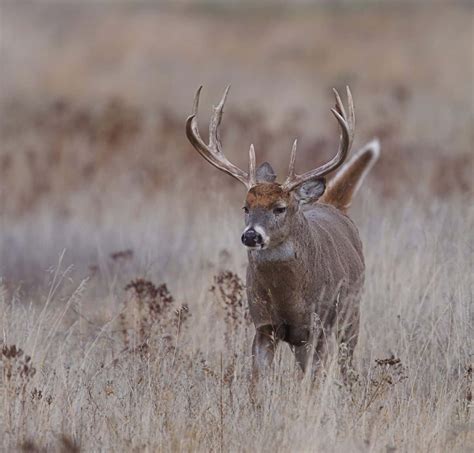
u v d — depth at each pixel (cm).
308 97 10206
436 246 3466
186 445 2422
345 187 3416
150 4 14788
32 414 2533
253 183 2823
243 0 14762
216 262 3653
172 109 9356
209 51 12950
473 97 9425
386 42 12812
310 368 2691
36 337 2875
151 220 4641
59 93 10562
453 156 5884
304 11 14212
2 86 10694
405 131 6994
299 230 2753
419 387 2739
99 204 5444
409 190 5078
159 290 3303
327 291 2841
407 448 2430
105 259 4194
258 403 2581
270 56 12788
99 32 13375
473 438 2505
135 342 3059
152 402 2552
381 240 3556
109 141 6694
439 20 13288
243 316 3072
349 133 2806
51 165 6259
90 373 2817
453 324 2995
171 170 5856
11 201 5741
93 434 2488
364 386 2686
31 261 4216
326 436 2398
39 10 14312
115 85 11156
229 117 7262
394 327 3103
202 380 2764
